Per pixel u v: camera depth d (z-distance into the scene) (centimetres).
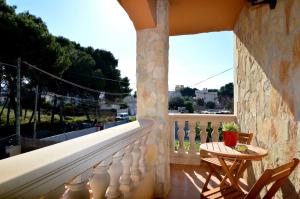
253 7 342
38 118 2281
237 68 480
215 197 262
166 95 339
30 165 83
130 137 191
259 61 325
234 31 503
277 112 256
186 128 531
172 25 491
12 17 1588
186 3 381
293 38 216
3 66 1684
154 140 325
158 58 331
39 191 83
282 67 242
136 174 219
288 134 226
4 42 1537
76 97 2784
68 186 114
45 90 2209
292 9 219
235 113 494
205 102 3136
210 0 373
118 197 170
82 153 110
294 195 210
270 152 280
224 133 307
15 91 1877
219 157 282
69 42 2708
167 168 344
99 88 2919
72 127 2658
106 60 3381
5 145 1477
